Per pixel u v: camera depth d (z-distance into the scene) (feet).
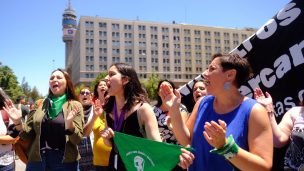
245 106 7.43
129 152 9.26
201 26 405.18
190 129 8.84
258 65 12.17
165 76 385.70
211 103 8.28
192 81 15.84
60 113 13.00
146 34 384.88
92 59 367.04
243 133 7.25
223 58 7.80
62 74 13.48
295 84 11.31
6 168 13.70
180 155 8.09
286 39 11.59
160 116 14.56
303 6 11.27
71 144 12.87
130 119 10.16
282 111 11.58
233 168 7.28
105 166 15.34
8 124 14.29
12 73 244.01
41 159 12.64
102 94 16.97
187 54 397.39
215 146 6.51
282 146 9.55
